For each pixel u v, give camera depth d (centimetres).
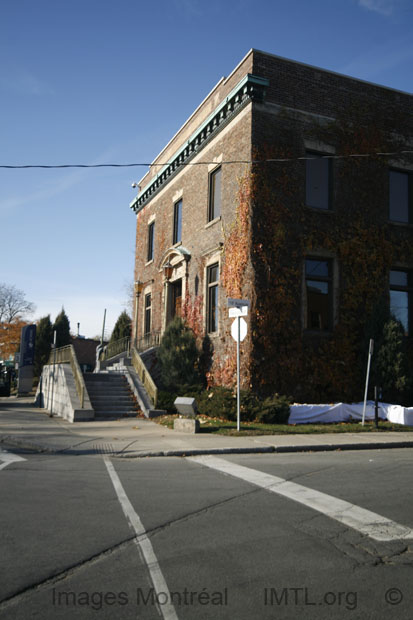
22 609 349
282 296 1697
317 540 492
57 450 1050
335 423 1531
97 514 575
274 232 1717
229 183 1861
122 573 410
